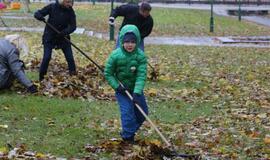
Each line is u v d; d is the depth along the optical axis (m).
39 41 26.33
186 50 28.05
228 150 9.09
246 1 73.56
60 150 8.52
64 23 14.84
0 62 12.39
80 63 19.28
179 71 19.48
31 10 51.41
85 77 15.34
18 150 8.20
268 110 12.84
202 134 10.16
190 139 9.75
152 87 15.38
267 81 18.11
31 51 21.53
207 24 48.06
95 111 11.55
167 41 33.66
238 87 16.36
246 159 8.62
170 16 53.59
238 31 42.94
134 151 8.55
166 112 12.12
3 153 8.05
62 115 10.98
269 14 63.62
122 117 9.13
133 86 9.30
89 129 9.98
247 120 11.66
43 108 11.34
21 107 11.30
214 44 33.03
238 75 19.27
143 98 9.32
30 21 39.12
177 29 42.41
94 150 8.59
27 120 10.38
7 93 12.51
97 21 44.06
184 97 14.09
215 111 12.52
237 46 31.88
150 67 17.86
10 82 12.64
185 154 8.57
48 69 16.62
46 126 10.02
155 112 12.05
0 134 9.23
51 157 8.08
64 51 15.25
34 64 17.48
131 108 9.13
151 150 8.51
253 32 42.47
